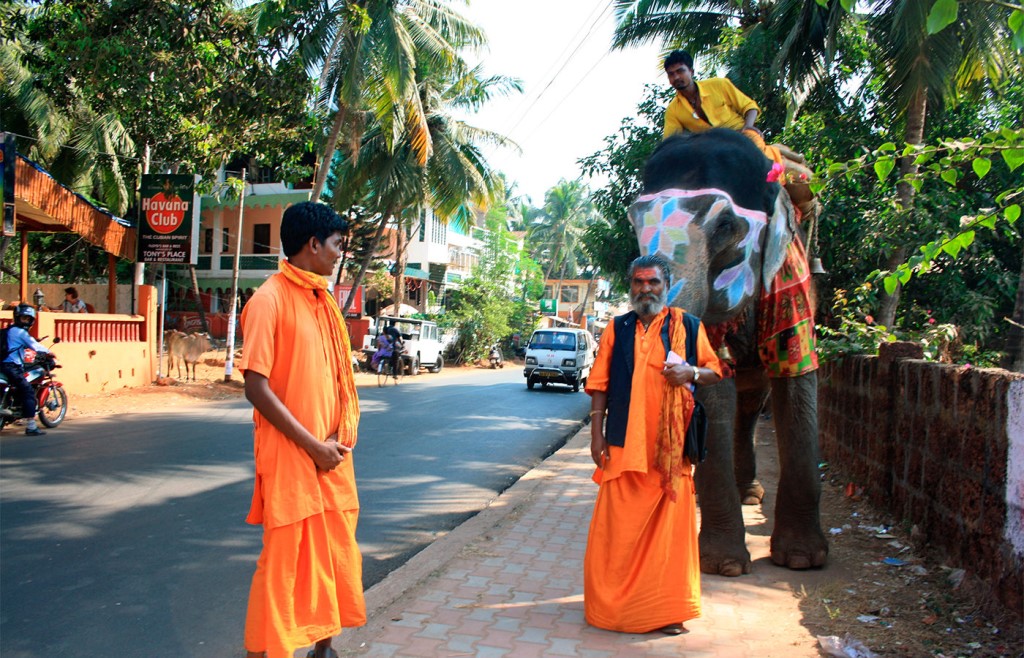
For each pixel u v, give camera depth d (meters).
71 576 4.77
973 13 9.32
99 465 8.22
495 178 26.14
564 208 52.66
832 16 10.54
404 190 24.22
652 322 3.81
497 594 4.24
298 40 14.34
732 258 4.48
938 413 4.85
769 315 5.02
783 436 4.95
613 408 3.77
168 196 15.86
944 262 10.38
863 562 4.91
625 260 15.60
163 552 5.29
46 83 13.21
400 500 7.14
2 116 21.41
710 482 4.66
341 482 2.91
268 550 2.71
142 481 7.50
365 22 14.41
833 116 12.84
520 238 49.53
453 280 40.84
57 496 6.83
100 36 11.59
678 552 3.69
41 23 12.18
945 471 4.70
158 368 17.03
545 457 9.82
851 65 12.34
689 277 4.20
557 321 49.72
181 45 11.62
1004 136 3.62
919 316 10.98
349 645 3.51
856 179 10.52
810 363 4.96
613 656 3.43
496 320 35.38
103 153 21.56
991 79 10.89
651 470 3.71
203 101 12.51
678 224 4.28
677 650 3.51
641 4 15.76
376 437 10.89
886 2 10.27
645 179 4.69
